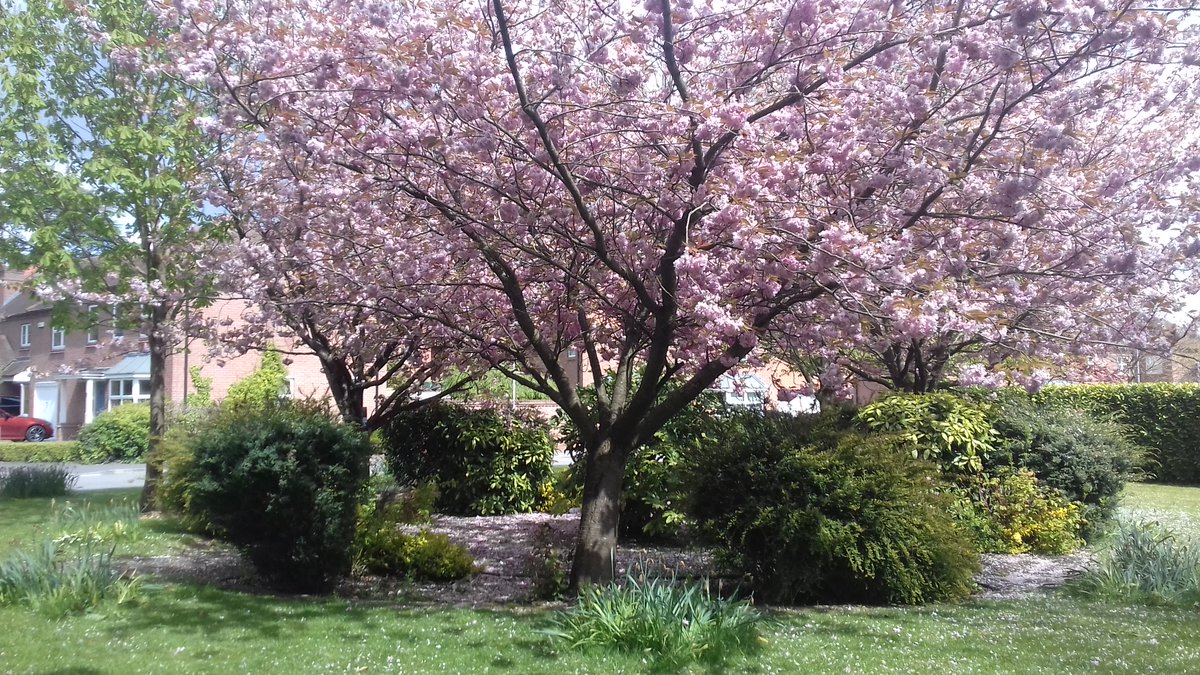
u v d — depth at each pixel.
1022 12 5.26
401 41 6.02
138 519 9.35
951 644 5.05
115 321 10.39
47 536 7.74
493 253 6.22
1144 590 6.58
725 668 4.50
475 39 6.14
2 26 9.66
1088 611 6.07
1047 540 8.67
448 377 12.12
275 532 6.52
